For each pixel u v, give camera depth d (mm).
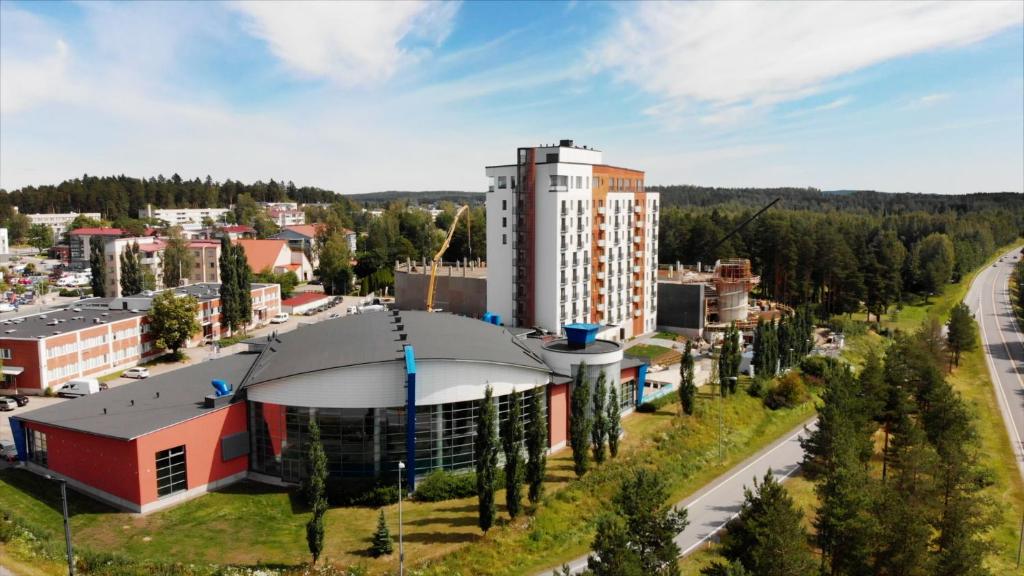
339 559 47719
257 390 61531
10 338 91062
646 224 133875
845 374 74312
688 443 75250
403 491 59312
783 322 111500
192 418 57562
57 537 48750
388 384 60156
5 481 58719
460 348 64500
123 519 52906
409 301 146125
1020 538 57875
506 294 116688
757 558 39500
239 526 52656
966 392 107500
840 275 151125
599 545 36656
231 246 130125
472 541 51000
